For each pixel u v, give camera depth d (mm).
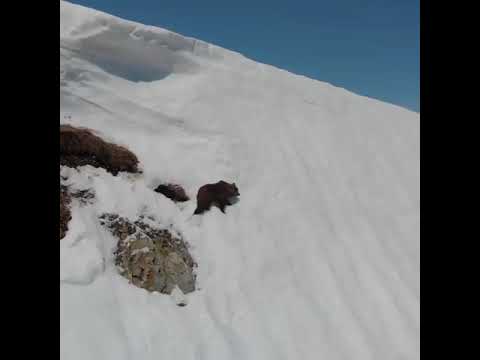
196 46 6445
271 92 6926
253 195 5047
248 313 3654
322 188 5676
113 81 5176
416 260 5133
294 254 4504
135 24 5363
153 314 3164
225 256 4117
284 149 5977
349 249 4883
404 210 6062
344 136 7020
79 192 3662
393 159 7156
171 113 5418
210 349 3152
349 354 3576
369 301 4238
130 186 4129
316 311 3910
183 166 4820
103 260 3260
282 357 3348
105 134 4438
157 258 3582
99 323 2834
